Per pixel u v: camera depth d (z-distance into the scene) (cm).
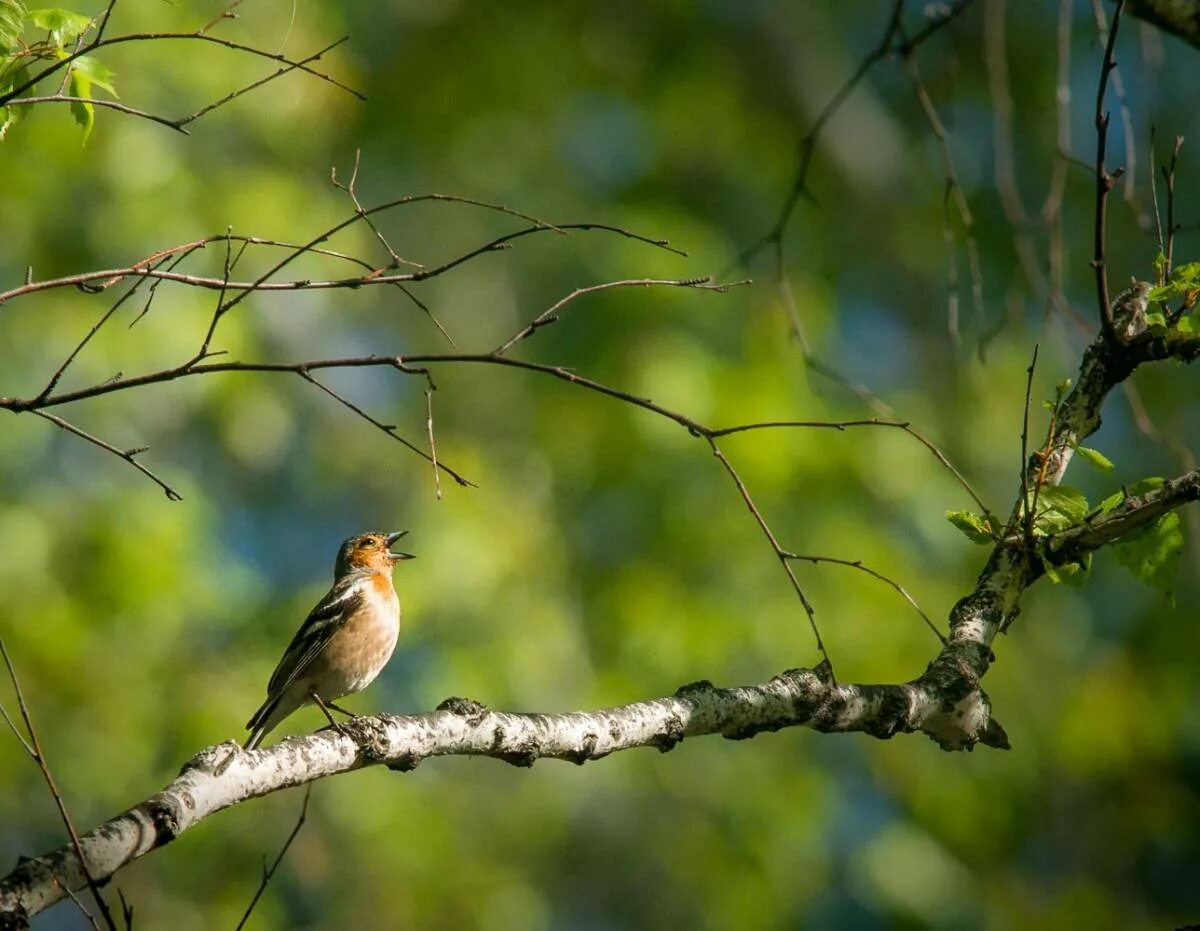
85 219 1509
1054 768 1791
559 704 1587
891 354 1938
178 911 1450
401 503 1745
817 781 1647
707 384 1619
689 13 1994
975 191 1958
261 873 1494
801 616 1608
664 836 1667
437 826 1549
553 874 1667
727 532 1609
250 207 1565
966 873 1698
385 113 1881
